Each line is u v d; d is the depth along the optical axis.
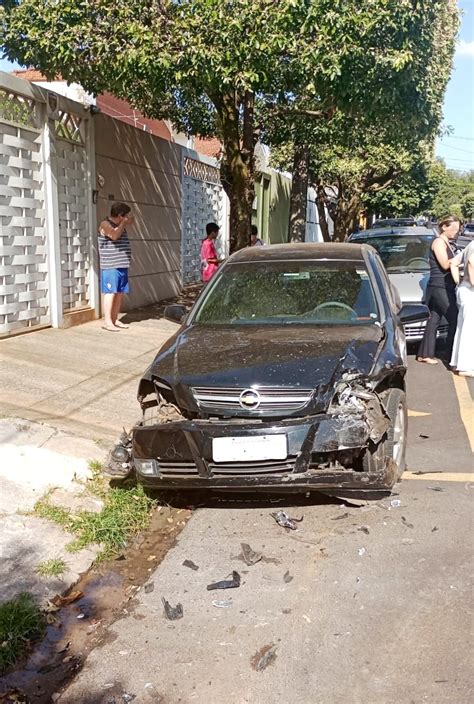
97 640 3.30
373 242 11.30
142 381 4.67
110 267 9.34
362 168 22.50
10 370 7.04
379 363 4.55
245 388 4.23
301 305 5.47
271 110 11.83
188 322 5.56
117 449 4.79
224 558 4.03
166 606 3.54
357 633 3.26
